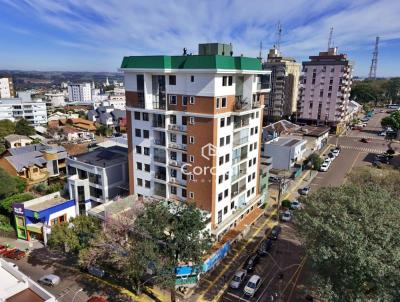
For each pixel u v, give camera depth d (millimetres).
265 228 50156
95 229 38438
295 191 65875
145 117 44000
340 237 26516
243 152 46531
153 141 43875
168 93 41094
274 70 134250
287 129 104062
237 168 45531
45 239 46125
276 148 77375
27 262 42281
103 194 50531
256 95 46781
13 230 49625
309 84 125625
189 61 37656
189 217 32250
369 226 27219
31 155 70062
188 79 38656
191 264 35000
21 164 65938
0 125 105750
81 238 38219
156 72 40000
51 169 69625
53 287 37031
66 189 55688
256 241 46312
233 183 44719
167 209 34031
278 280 37844
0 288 26438
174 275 31375
